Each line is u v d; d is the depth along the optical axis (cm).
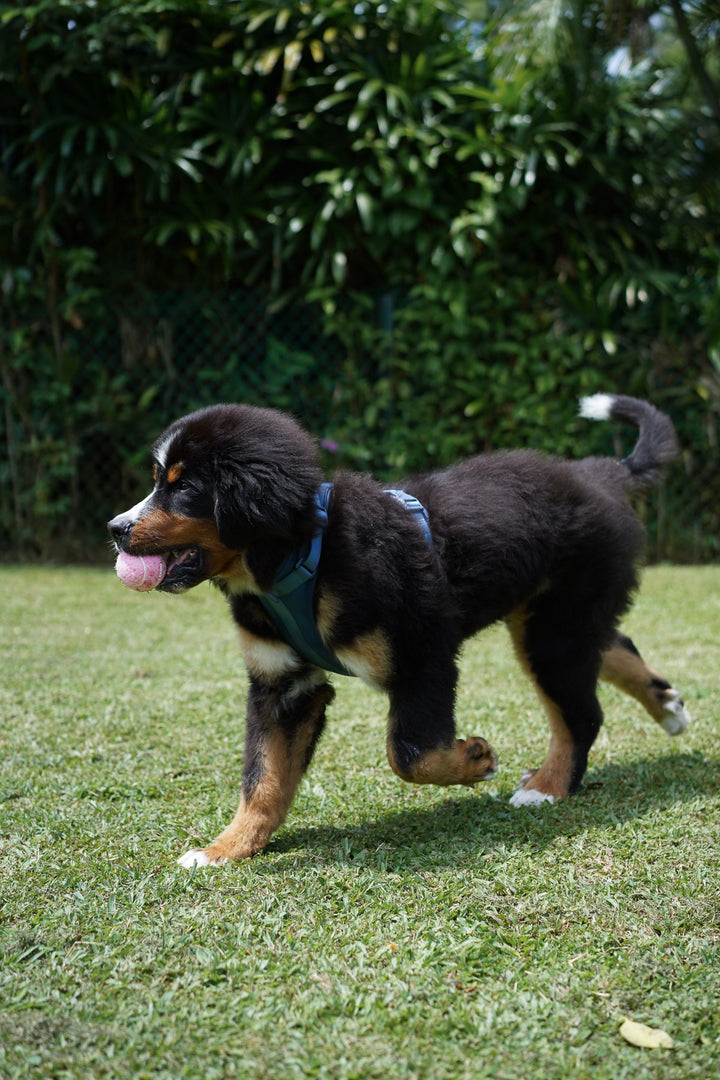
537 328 780
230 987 198
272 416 268
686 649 516
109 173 757
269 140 768
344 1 736
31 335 762
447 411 779
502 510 294
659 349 785
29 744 360
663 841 266
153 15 748
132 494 785
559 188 776
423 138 727
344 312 782
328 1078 170
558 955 209
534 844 269
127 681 454
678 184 812
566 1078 170
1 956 209
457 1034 182
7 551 803
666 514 803
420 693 270
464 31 796
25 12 698
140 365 783
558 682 316
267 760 277
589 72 759
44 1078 170
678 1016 187
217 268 785
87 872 252
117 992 196
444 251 755
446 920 225
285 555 258
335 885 243
